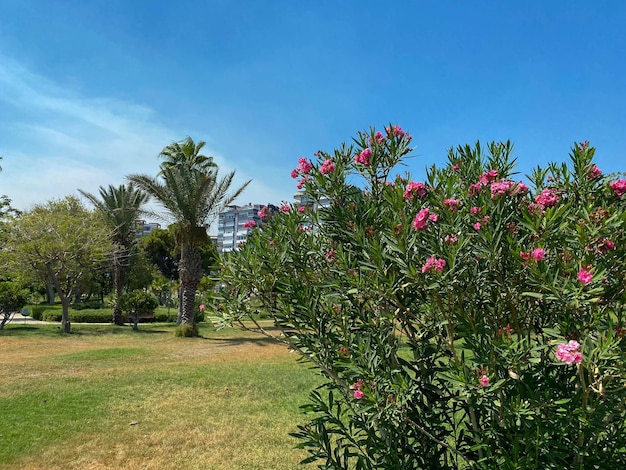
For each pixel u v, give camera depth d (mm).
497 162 2869
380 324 2467
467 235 2242
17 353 11969
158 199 17406
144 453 4875
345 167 2924
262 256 2693
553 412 2014
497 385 1936
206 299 2875
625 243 2016
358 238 2406
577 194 2496
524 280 2188
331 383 2863
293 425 5801
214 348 13531
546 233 2070
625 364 1794
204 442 5203
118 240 23000
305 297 2561
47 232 18000
